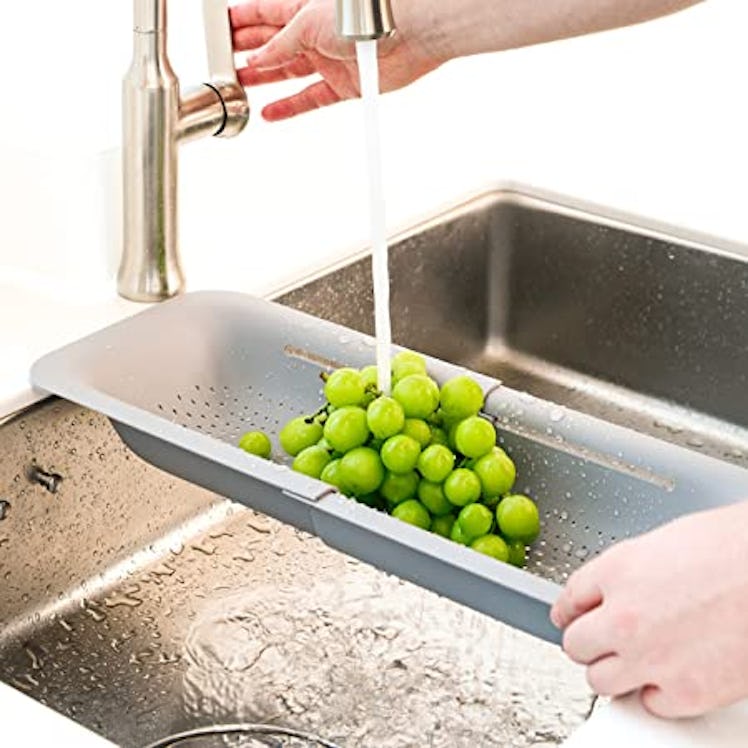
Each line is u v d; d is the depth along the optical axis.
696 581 1.27
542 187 2.57
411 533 1.58
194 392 2.01
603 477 1.84
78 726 1.41
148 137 2.08
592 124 2.84
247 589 2.08
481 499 1.83
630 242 2.52
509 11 2.07
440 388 1.92
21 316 2.10
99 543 2.06
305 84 2.70
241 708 1.89
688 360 2.53
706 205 2.55
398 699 1.90
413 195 2.54
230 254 2.32
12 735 1.39
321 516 1.63
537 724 1.87
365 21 1.67
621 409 2.57
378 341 1.88
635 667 1.30
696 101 2.96
